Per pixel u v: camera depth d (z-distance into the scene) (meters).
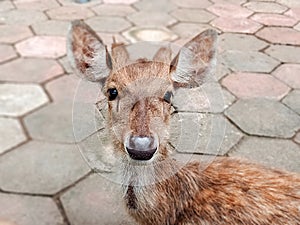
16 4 1.11
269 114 0.75
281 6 1.15
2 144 0.68
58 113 0.74
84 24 0.43
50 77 0.83
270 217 0.47
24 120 0.72
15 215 0.57
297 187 0.49
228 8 1.13
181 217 0.49
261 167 0.53
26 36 0.96
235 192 0.49
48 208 0.58
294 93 0.80
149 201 0.48
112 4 1.13
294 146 0.68
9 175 0.62
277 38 0.99
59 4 1.12
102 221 0.56
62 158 0.65
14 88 0.80
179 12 1.10
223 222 0.48
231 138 0.69
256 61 0.89
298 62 0.90
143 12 1.09
